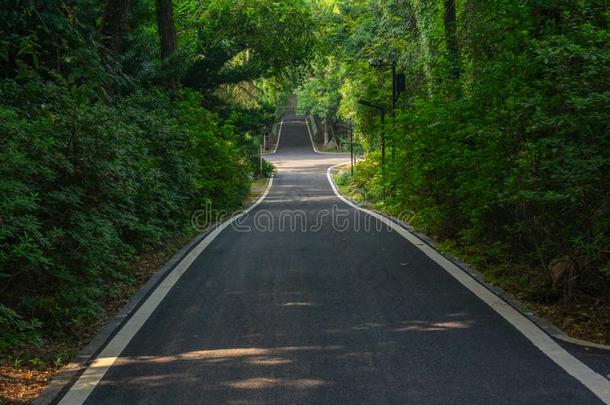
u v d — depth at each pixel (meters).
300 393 4.91
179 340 6.47
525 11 9.47
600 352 5.79
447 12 18.19
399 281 9.29
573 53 6.55
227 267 10.89
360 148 46.84
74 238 7.65
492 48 11.25
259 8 36.91
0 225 6.30
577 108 6.16
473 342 6.17
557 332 6.47
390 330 6.67
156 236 12.48
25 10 10.61
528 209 8.09
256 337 6.52
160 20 26.22
